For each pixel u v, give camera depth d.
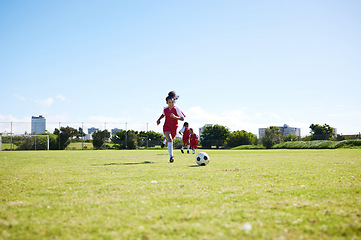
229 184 3.74
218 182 3.92
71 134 32.41
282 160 8.61
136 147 33.84
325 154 13.17
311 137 35.09
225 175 4.69
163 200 2.76
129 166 6.70
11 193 3.21
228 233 1.77
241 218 2.10
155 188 3.44
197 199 2.79
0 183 3.96
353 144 26.03
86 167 6.51
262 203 2.59
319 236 1.73
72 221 2.06
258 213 2.24
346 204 2.53
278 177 4.40
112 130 33.50
